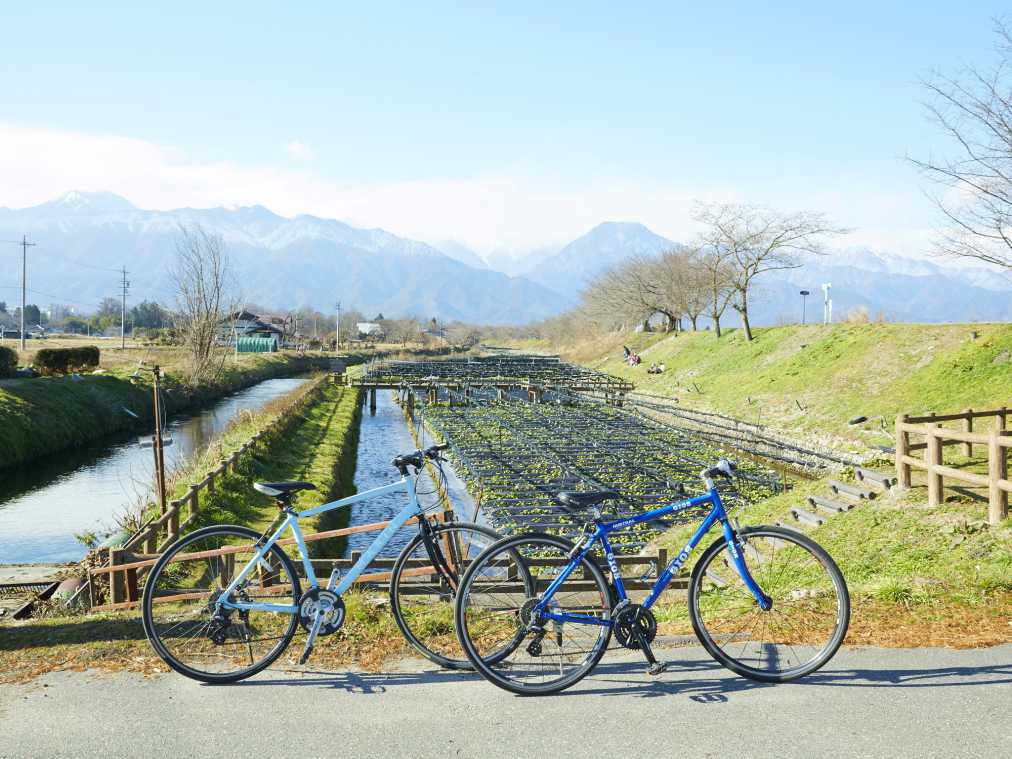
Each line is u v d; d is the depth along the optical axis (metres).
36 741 3.70
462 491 23.88
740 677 4.51
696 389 48.41
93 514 20.23
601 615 4.57
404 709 4.07
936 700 4.16
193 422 39.28
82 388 35.38
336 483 23.00
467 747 3.66
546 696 4.25
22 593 10.83
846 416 31.95
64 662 4.64
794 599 6.25
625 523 4.66
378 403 64.38
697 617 4.64
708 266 57.16
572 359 90.25
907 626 5.48
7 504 21.38
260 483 4.82
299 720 3.93
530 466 26.95
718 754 3.60
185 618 5.06
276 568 5.44
